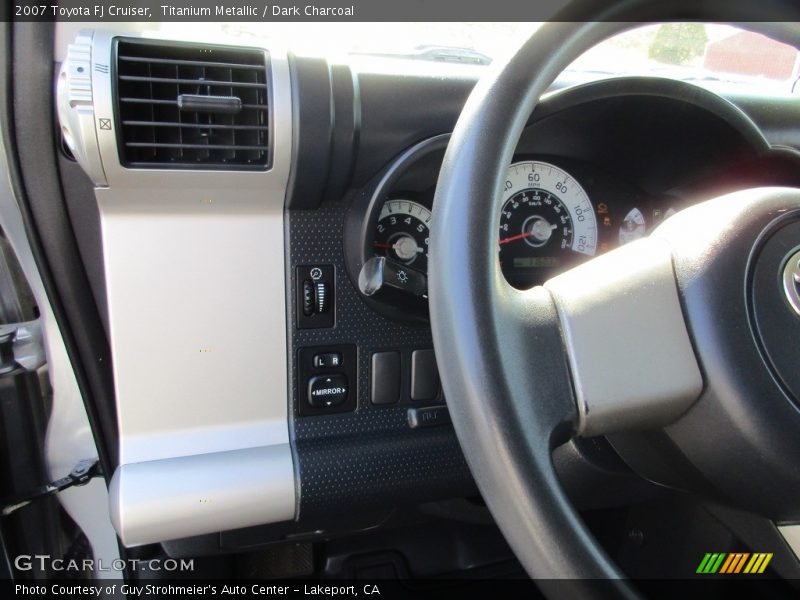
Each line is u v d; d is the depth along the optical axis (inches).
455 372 21.9
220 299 35.9
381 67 35.4
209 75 31.8
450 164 24.0
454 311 22.2
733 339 24.9
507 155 24.0
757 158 37.4
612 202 44.6
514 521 21.1
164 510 35.6
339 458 38.4
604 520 54.7
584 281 24.9
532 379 23.1
